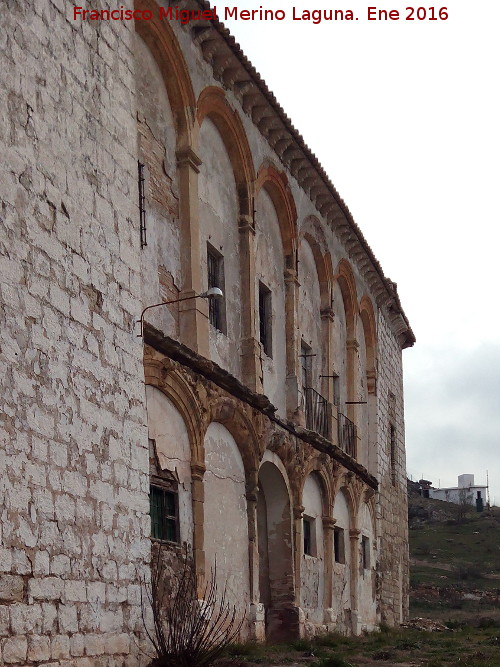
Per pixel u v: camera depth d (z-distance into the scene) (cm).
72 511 1184
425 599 5828
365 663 1878
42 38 1241
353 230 2952
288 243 2491
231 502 1938
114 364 1343
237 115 2147
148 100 1797
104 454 1286
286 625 2244
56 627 1116
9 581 1032
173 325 1795
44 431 1138
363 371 3312
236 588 1917
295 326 2467
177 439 1708
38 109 1207
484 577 6725
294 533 2327
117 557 1291
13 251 1111
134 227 1457
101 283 1329
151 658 1352
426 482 11675
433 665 1848
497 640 2561
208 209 2002
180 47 1884
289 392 2416
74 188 1279
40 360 1145
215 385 1867
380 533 3312
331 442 2705
